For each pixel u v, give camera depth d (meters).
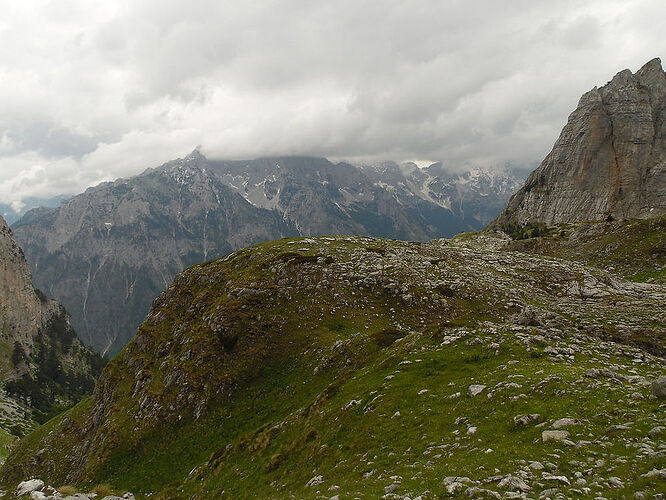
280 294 60.53
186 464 41.28
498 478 15.42
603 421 18.14
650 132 188.00
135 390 57.28
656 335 41.09
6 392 167.00
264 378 49.09
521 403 21.75
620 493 12.47
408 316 56.59
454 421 22.72
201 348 55.09
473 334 34.78
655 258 90.06
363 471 20.98
